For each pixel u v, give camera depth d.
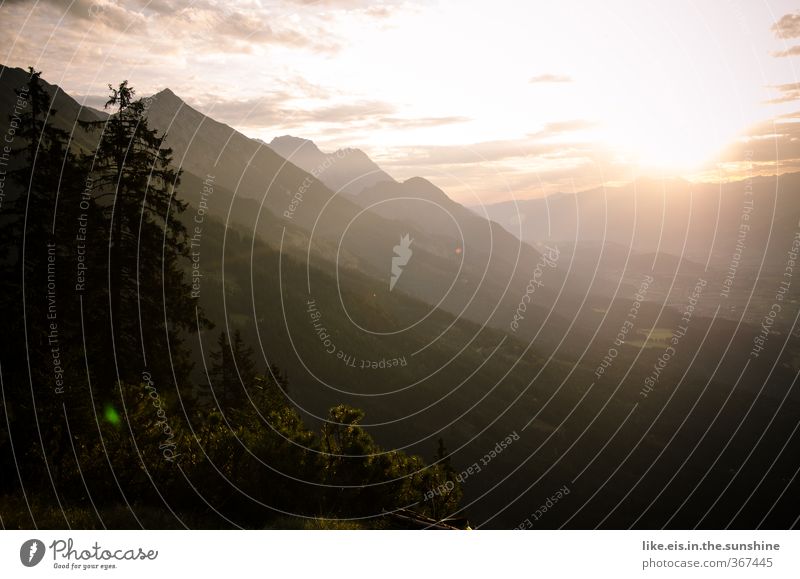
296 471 12.48
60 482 11.70
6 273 16.58
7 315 15.62
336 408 14.62
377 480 13.77
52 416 12.01
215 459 12.19
